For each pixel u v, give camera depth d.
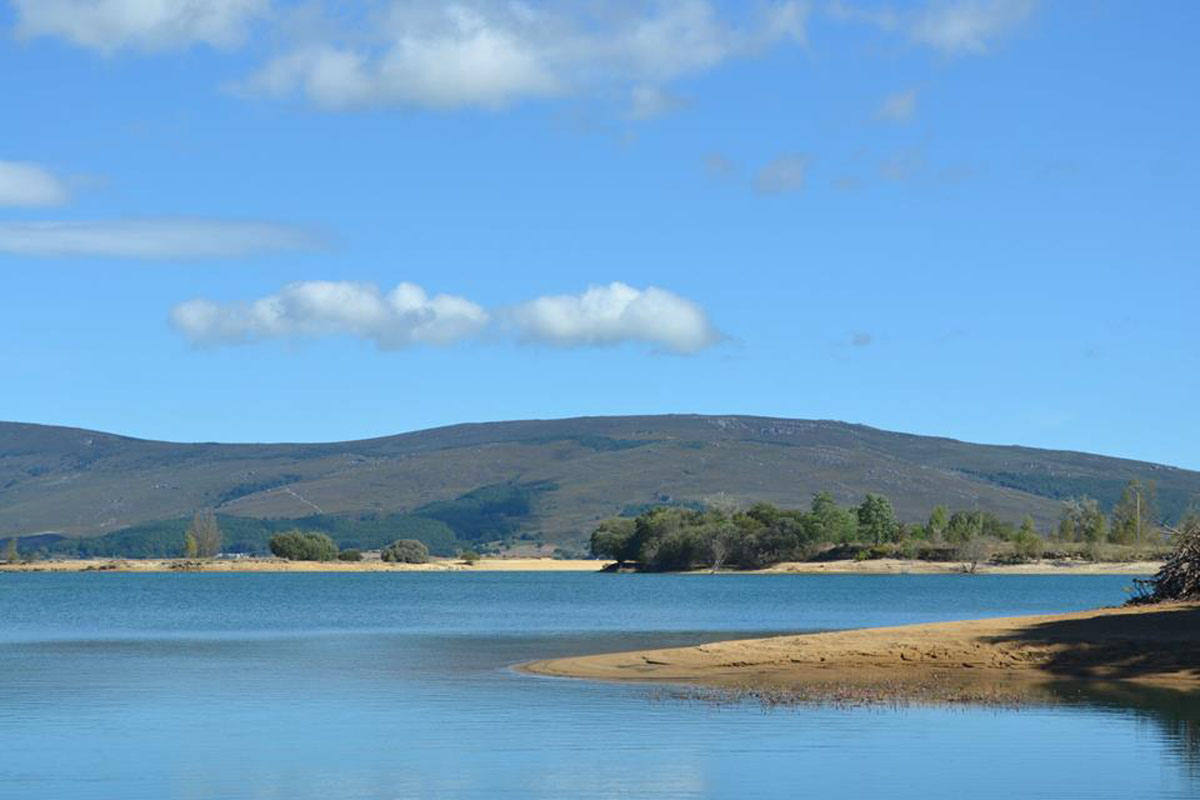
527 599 154.62
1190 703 42.91
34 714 41.53
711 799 28.80
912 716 40.00
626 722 39.06
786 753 34.06
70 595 176.88
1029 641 54.44
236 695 46.38
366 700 44.62
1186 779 30.80
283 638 80.44
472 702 43.75
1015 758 33.34
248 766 32.44
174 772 31.73
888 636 57.22
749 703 43.03
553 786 30.12
